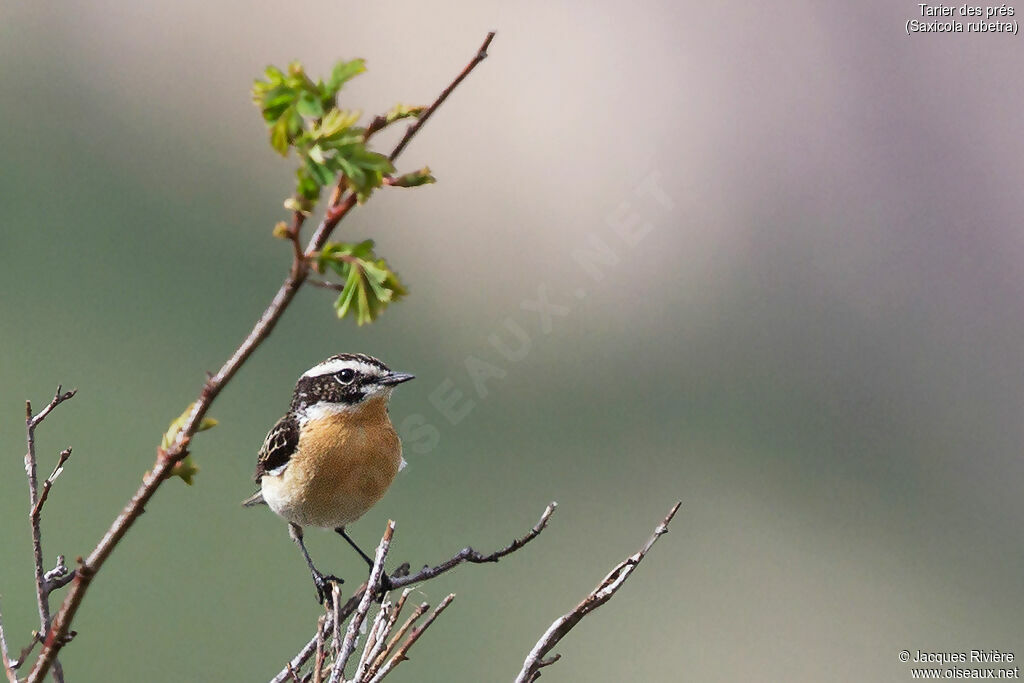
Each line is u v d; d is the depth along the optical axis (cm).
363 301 344
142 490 377
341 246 347
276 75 339
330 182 336
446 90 352
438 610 480
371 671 469
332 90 341
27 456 508
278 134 338
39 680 388
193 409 366
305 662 523
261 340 356
